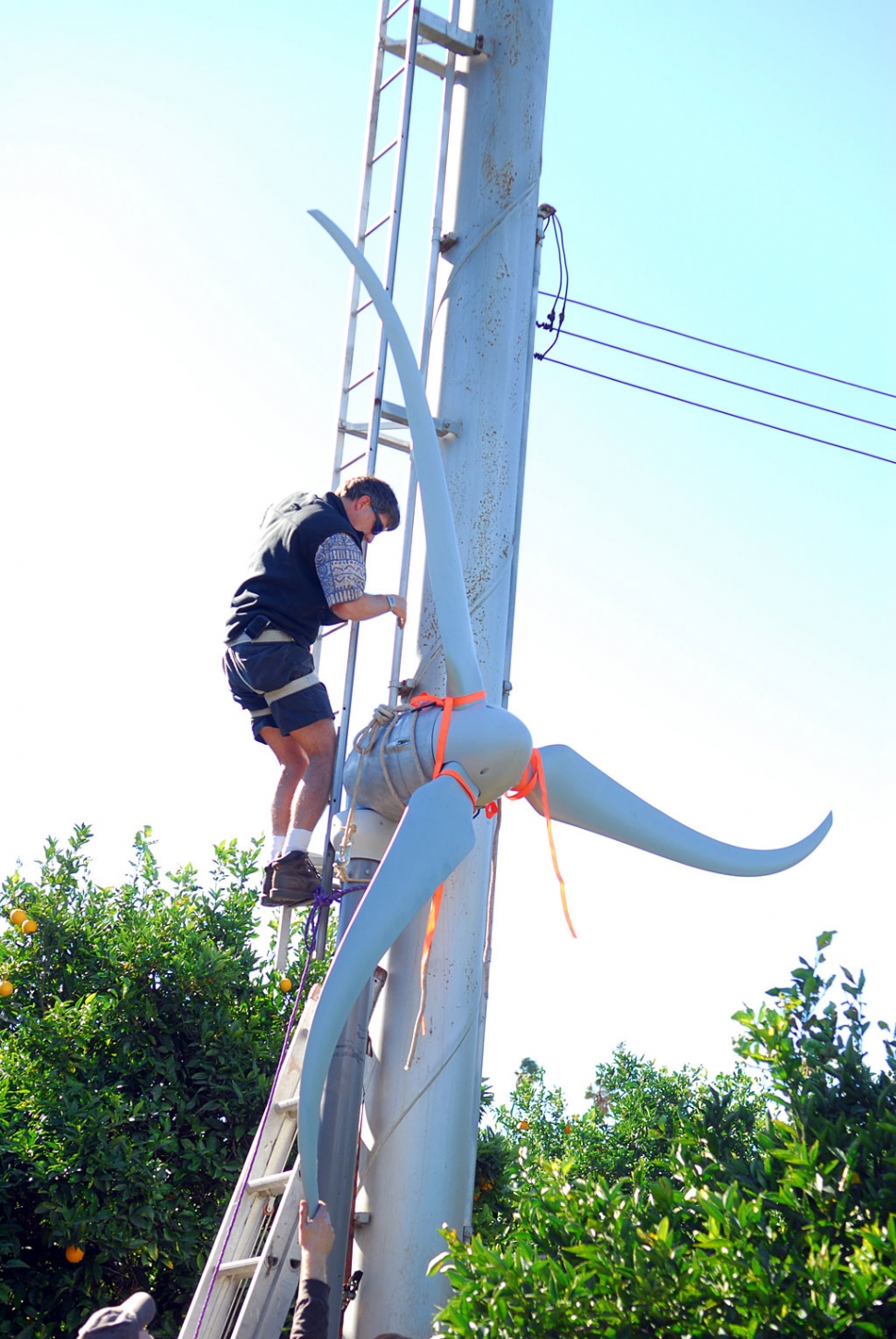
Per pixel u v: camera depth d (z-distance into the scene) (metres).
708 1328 3.26
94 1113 6.87
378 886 4.21
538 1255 3.60
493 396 5.68
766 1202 3.70
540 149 5.95
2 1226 6.52
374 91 6.25
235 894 8.65
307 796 5.05
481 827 5.29
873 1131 3.62
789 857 5.25
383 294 4.98
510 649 5.62
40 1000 7.83
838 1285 3.21
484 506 5.56
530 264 5.89
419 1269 4.75
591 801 4.96
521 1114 13.73
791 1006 4.01
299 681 5.10
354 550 5.09
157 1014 7.65
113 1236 6.62
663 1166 4.14
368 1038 4.90
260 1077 7.66
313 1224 3.95
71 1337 6.63
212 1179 7.47
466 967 5.12
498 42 6.07
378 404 5.63
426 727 4.80
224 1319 4.70
